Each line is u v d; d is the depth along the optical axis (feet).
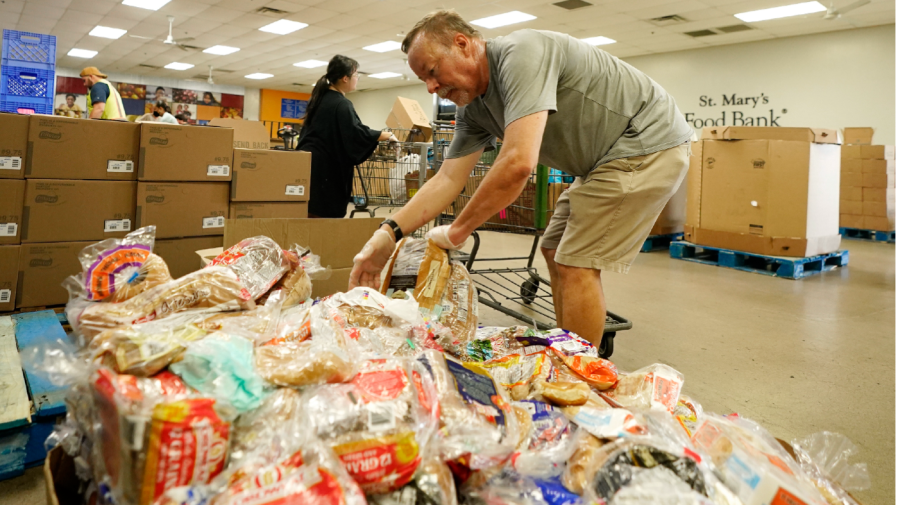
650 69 36.83
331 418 2.34
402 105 14.42
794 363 7.51
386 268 4.38
